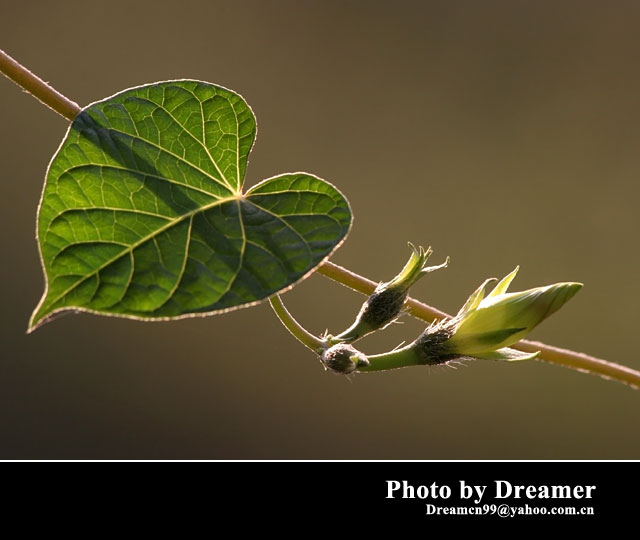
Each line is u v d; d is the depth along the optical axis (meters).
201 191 0.48
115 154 0.48
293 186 0.48
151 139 0.48
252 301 0.46
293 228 0.47
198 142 0.49
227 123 0.49
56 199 0.47
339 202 0.47
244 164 0.49
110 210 0.47
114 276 0.46
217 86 0.49
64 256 0.46
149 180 0.48
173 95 0.49
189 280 0.46
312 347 0.50
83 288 0.46
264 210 0.47
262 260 0.46
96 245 0.46
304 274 0.46
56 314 0.45
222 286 0.46
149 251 0.46
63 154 0.47
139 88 0.49
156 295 0.46
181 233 0.47
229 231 0.47
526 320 0.50
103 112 0.48
